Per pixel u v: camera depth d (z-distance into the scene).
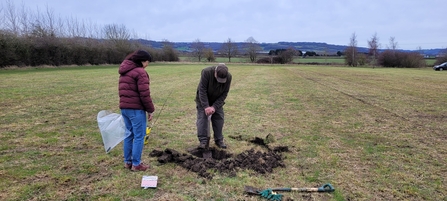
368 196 3.75
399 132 6.93
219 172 4.36
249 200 3.62
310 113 9.09
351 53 59.88
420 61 55.19
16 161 4.65
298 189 3.84
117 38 48.06
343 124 7.67
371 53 59.94
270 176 4.29
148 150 5.30
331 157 5.12
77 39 38.38
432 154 5.38
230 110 9.34
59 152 5.11
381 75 29.30
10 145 5.42
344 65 60.44
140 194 3.69
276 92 14.26
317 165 4.75
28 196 3.55
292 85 17.94
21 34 30.20
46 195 3.59
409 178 4.30
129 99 4.10
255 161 4.68
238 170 4.44
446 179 4.29
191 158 4.78
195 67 41.91
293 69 41.53
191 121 7.68
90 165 4.54
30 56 28.98
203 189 3.86
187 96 12.41
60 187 3.81
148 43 62.53
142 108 4.19
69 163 4.61
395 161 4.99
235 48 74.75
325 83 19.61
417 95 13.75
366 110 9.71
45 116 7.90
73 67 33.53
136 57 4.10
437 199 3.72
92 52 39.25
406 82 21.05
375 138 6.38
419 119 8.38
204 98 4.99
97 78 19.98
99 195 3.64
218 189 3.87
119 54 44.59
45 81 17.09
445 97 13.12
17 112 8.28
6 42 25.52
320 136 6.49
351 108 10.05
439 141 6.23
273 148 5.42
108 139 4.71
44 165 4.51
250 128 7.09
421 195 3.81
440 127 7.46
